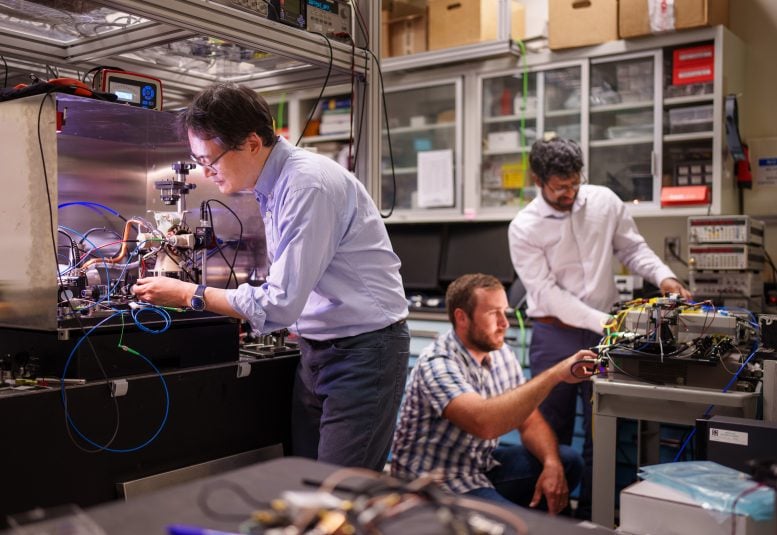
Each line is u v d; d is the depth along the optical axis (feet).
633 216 12.59
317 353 6.54
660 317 7.26
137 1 5.97
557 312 10.43
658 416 6.91
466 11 13.46
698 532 4.49
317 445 6.85
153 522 2.66
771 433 5.60
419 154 14.51
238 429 6.86
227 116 5.78
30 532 2.60
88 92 6.22
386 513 2.64
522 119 13.51
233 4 6.89
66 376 5.89
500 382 8.33
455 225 14.53
